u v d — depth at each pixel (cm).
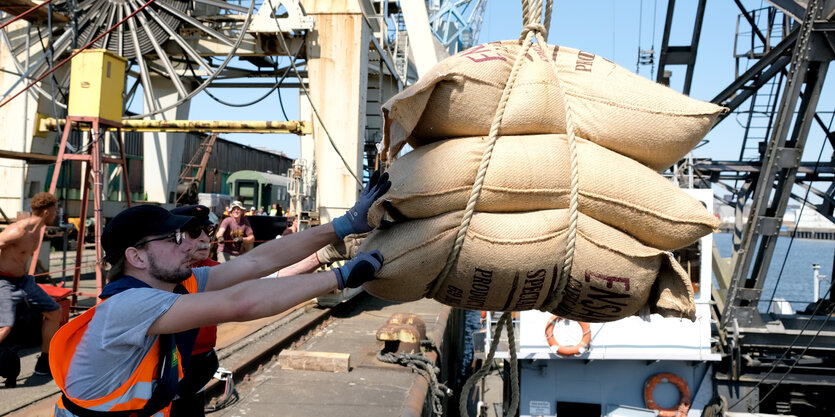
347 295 862
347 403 439
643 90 209
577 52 223
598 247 192
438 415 506
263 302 139
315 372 519
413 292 197
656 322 658
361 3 868
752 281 775
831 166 981
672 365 677
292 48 962
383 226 196
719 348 710
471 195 188
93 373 139
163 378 149
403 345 563
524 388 699
